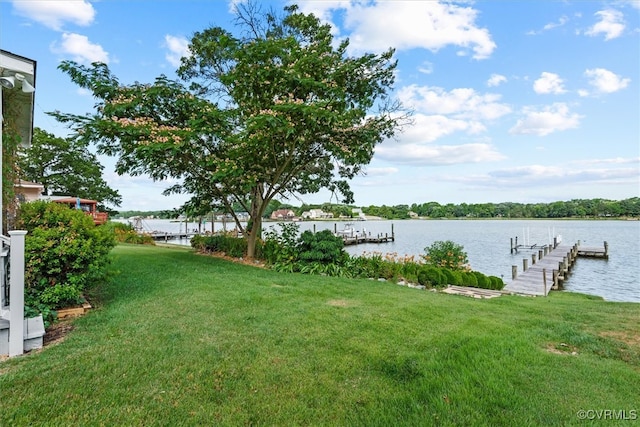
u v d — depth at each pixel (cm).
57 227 408
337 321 411
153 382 254
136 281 599
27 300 371
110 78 804
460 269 1066
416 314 454
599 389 263
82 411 217
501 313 502
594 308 575
